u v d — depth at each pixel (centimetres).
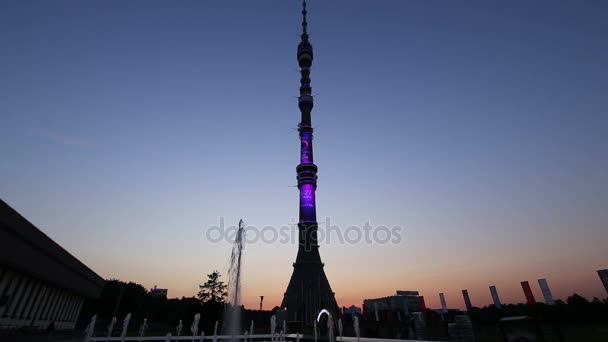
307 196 14462
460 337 3397
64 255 4666
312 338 5816
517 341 1560
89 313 9206
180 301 11300
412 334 4312
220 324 6262
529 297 5281
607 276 4544
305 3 18638
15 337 2555
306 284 13312
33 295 4197
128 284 10350
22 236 3444
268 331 9494
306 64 16912
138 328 9525
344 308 12512
